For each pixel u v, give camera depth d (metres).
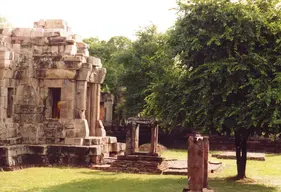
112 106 44.16
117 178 19.95
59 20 26.77
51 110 25.67
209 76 17.62
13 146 22.30
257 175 22.66
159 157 22.64
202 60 18.89
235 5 17.98
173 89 19.30
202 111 17.89
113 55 44.41
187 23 18.44
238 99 18.02
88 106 26.91
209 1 18.20
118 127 42.44
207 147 15.55
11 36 25.27
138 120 23.78
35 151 23.66
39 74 25.16
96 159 23.81
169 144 42.06
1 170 21.16
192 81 18.52
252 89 17.12
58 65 25.00
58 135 24.80
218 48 18.09
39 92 25.31
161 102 19.38
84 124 24.91
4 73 23.48
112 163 22.78
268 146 39.50
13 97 24.39
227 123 17.53
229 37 17.17
